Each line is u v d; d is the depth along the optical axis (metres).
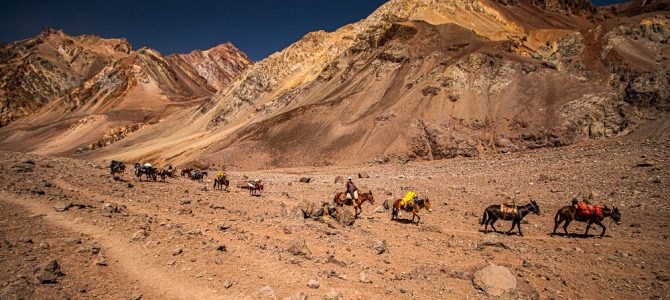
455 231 16.73
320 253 12.01
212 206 18.84
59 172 23.50
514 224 16.12
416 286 9.80
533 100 69.81
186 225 13.92
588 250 13.09
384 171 53.66
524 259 12.22
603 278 10.39
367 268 10.91
